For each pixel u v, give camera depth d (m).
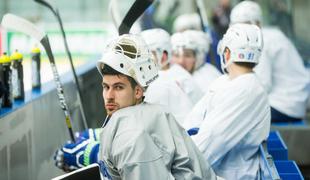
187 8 17.56
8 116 6.89
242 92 6.66
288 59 12.47
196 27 13.44
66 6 26.67
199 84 10.38
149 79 4.99
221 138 6.58
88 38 21.64
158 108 5.01
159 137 4.83
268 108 6.84
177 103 8.02
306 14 19.20
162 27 17.27
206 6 19.27
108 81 4.91
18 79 7.78
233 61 6.86
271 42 12.35
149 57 5.03
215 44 16.66
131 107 4.91
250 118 6.67
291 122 12.70
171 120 5.04
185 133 5.15
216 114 6.65
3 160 6.68
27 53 15.52
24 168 7.55
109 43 5.05
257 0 19.12
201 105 7.34
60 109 9.62
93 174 4.71
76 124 10.80
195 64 10.48
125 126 4.68
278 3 19.14
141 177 4.48
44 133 8.57
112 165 4.79
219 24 17.88
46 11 24.86
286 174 6.49
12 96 7.36
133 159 4.50
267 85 11.93
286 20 19.23
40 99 8.40
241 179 6.81
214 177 5.16
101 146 4.87
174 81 8.35
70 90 10.52
